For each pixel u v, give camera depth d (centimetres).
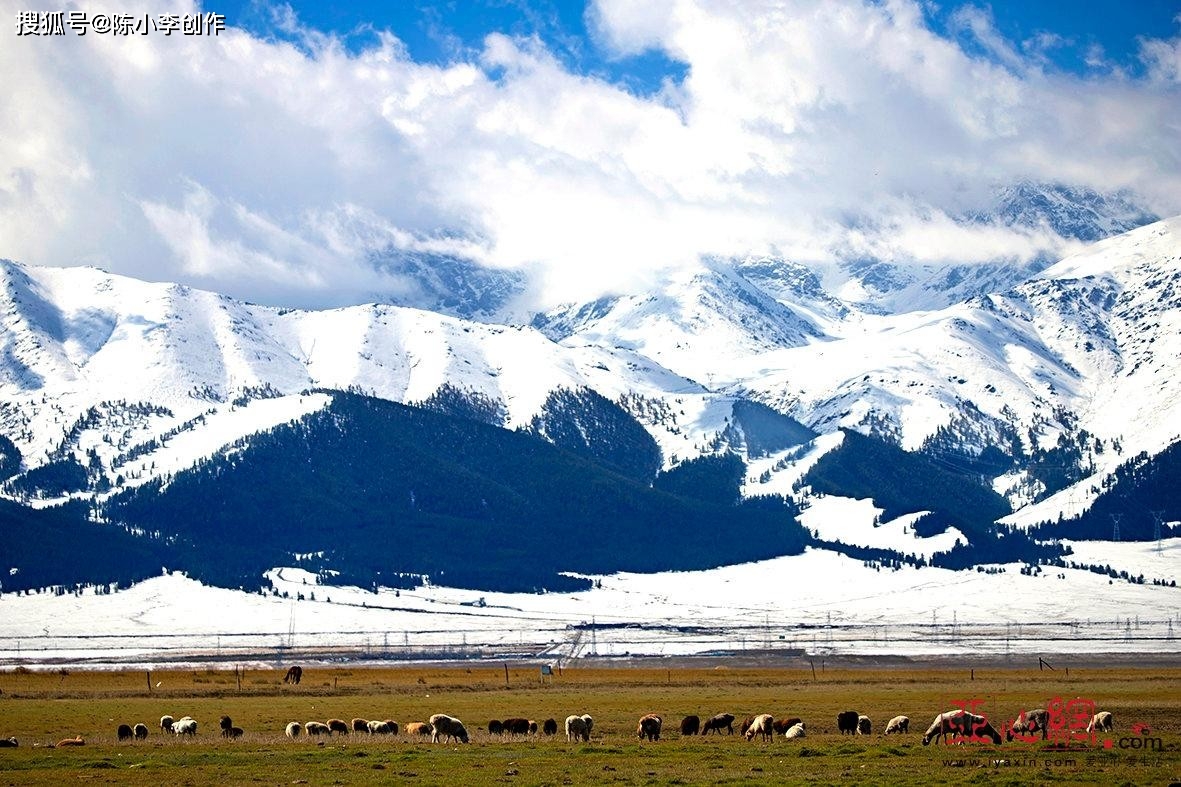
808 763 12044
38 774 11581
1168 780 10950
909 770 11562
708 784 10844
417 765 11994
